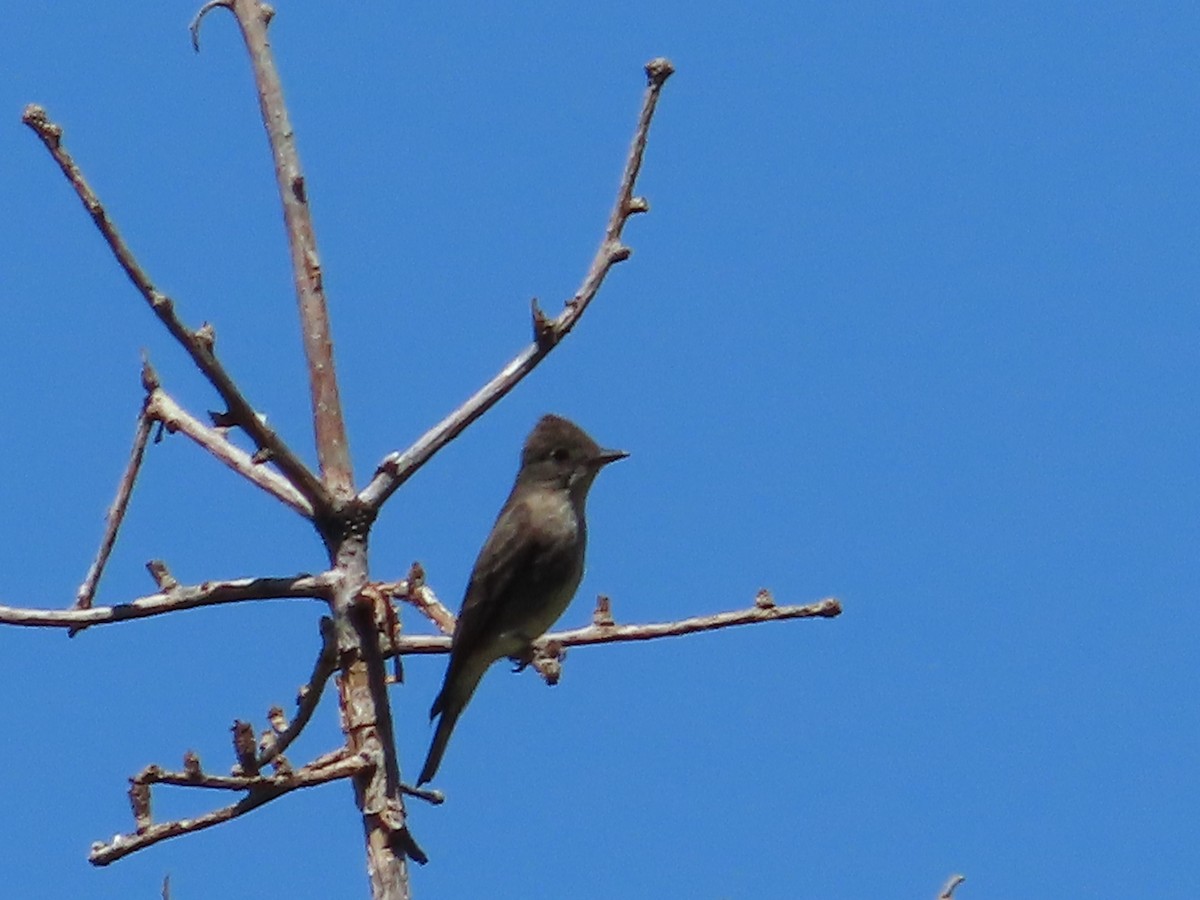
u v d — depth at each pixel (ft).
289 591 36.29
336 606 36.27
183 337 34.17
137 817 33.63
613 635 39.34
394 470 36.83
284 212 38.73
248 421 35.24
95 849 33.27
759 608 39.40
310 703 34.88
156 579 36.45
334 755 36.01
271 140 39.06
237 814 34.45
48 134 33.45
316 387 37.65
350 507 36.63
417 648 39.37
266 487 37.55
